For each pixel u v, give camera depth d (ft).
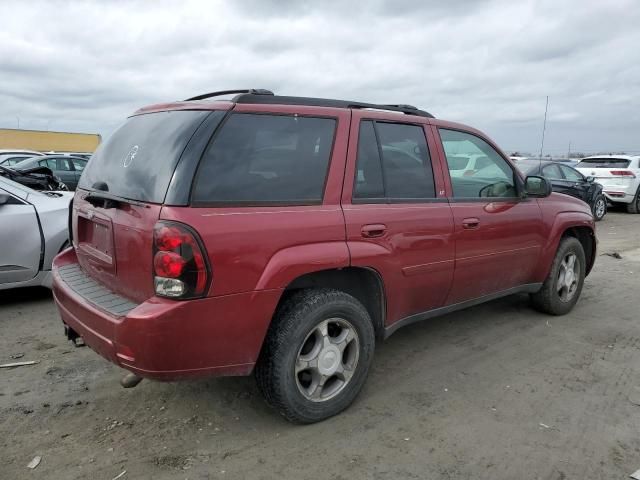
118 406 10.94
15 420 10.34
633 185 52.75
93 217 10.44
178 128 9.48
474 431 10.18
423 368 13.06
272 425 10.32
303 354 10.19
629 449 9.64
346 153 10.69
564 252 16.61
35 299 18.15
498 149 14.66
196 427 10.20
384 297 11.36
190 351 8.69
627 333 15.78
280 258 9.33
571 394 11.78
